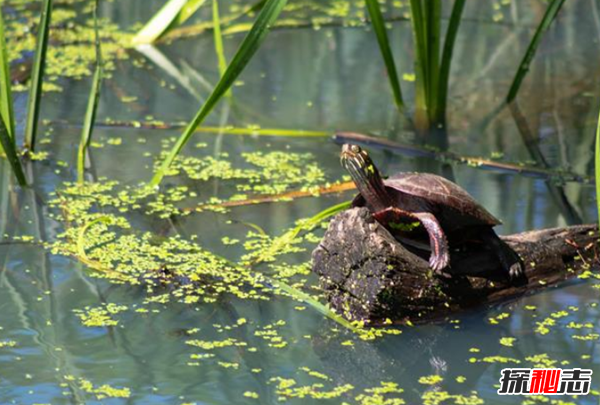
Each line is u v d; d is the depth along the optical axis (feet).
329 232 26.00
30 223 31.60
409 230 26.32
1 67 33.37
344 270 25.75
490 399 21.68
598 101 44.37
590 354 23.70
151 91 45.62
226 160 37.68
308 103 44.65
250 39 29.55
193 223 31.78
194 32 54.08
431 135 40.73
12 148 33.91
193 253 29.32
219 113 43.19
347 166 26.13
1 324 24.91
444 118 42.63
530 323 25.38
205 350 23.88
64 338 24.31
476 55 51.06
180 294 26.89
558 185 35.35
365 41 53.72
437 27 41.04
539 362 23.35
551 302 26.45
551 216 32.37
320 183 35.50
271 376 22.66
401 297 25.08
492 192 34.55
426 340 24.54
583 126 41.45
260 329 25.04
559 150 38.86
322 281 26.45
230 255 29.37
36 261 28.81
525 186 35.24
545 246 27.63
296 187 35.09
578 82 46.91
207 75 48.37
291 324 25.32
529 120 42.32
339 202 33.78
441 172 36.60
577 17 57.47
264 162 37.50
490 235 26.55
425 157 38.24
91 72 47.52
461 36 54.19
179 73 48.44
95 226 31.27
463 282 25.95
